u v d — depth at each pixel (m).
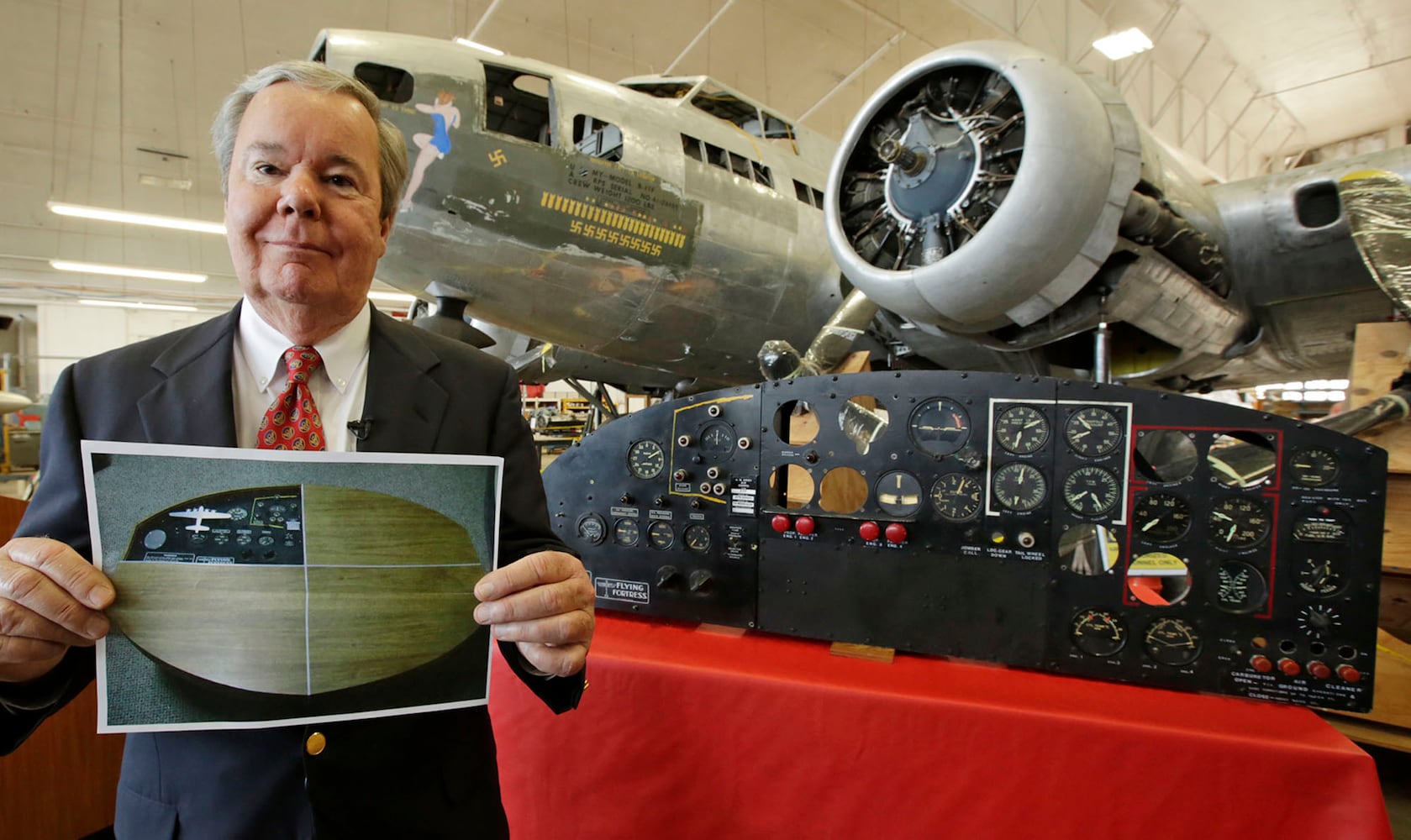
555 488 1.58
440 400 0.89
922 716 1.12
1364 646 1.09
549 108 2.64
